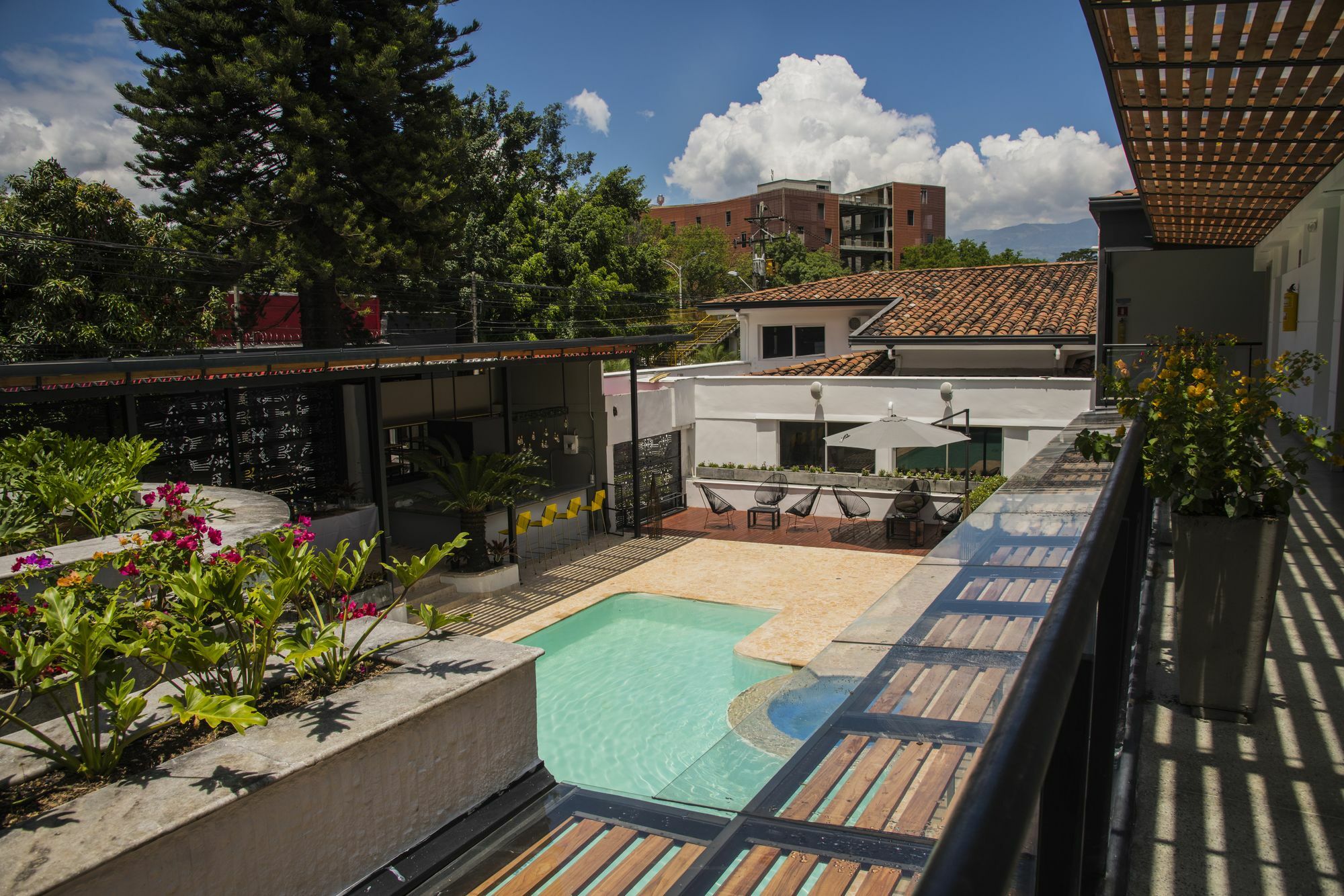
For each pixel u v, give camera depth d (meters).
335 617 3.92
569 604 14.14
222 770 2.74
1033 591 2.03
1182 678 3.14
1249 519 3.02
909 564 16.25
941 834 0.68
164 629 3.18
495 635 12.80
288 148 19.23
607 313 34.25
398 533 15.80
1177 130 7.27
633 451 18.69
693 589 15.00
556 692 10.59
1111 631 2.07
